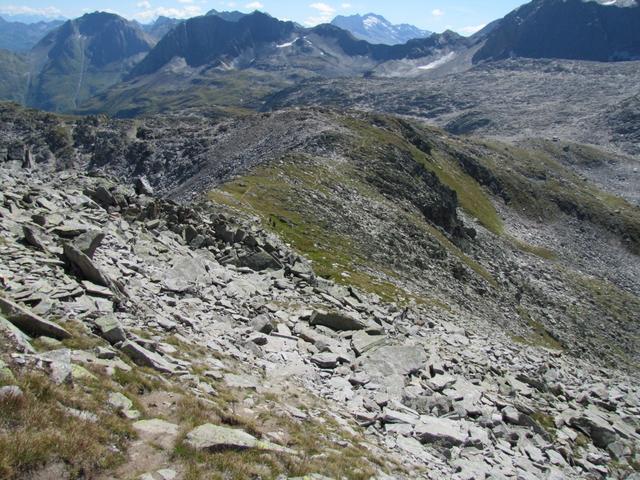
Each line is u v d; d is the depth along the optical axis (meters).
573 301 122.50
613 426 34.59
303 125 139.25
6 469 10.60
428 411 25.61
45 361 14.59
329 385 24.75
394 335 36.00
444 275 81.19
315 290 38.88
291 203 76.06
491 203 181.12
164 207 42.09
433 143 194.50
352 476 15.99
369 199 92.25
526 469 23.62
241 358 23.58
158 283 28.06
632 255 191.25
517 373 38.16
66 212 31.06
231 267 37.50
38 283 20.23
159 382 17.16
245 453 14.56
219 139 179.62
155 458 13.19
